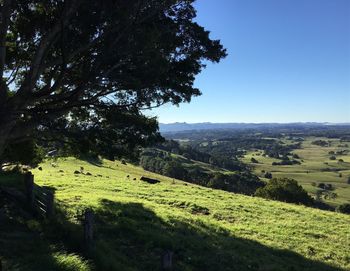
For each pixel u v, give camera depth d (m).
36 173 40.47
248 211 30.11
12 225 12.88
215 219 26.08
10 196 15.60
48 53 17.88
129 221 18.41
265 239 22.06
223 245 18.44
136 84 15.94
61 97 16.81
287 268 16.94
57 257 10.10
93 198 24.14
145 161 125.94
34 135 17.20
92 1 14.77
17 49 18.77
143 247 15.13
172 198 31.61
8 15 14.94
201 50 17.91
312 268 17.92
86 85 16.09
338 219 31.41
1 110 14.95
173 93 18.06
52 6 16.73
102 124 18.19
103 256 11.05
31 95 15.77
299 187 69.44
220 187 92.69
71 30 15.86
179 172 106.31
